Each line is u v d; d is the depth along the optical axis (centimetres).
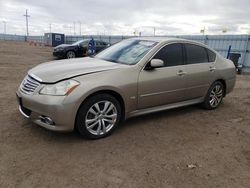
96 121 378
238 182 294
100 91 374
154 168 312
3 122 426
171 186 279
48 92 344
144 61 423
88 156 331
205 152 363
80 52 1761
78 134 394
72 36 3916
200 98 538
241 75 1340
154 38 496
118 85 384
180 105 499
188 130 442
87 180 280
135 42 494
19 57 1752
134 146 368
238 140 413
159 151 357
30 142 360
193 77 497
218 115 538
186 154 353
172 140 396
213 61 550
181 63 480
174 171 308
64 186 268
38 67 422
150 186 276
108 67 396
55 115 339
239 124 489
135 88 406
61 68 391
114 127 400
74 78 355
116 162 321
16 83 775
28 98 359
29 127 409
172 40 477
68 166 305
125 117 413
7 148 339
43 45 4150
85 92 351
